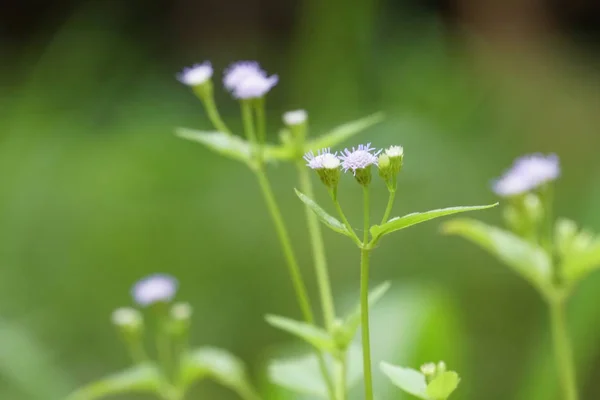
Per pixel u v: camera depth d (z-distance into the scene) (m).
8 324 0.62
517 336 0.66
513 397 0.62
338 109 0.90
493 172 0.83
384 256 0.73
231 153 0.36
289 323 0.33
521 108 0.98
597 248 0.37
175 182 0.84
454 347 0.45
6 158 0.86
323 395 0.35
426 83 0.96
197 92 0.36
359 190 0.78
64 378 0.61
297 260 0.74
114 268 0.75
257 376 0.66
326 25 0.93
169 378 0.40
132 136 0.93
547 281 0.38
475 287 0.70
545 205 0.38
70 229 0.79
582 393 0.57
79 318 0.71
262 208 0.80
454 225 0.39
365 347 0.30
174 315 0.40
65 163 0.86
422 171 0.79
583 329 0.52
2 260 0.75
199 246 0.77
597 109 0.99
